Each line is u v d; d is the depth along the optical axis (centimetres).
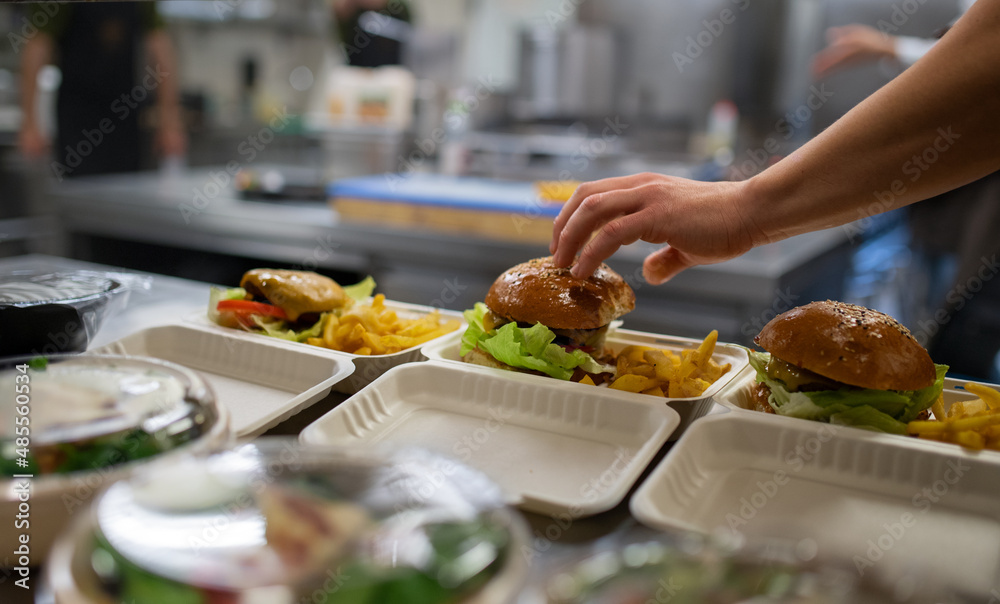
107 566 61
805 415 117
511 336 136
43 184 440
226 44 532
